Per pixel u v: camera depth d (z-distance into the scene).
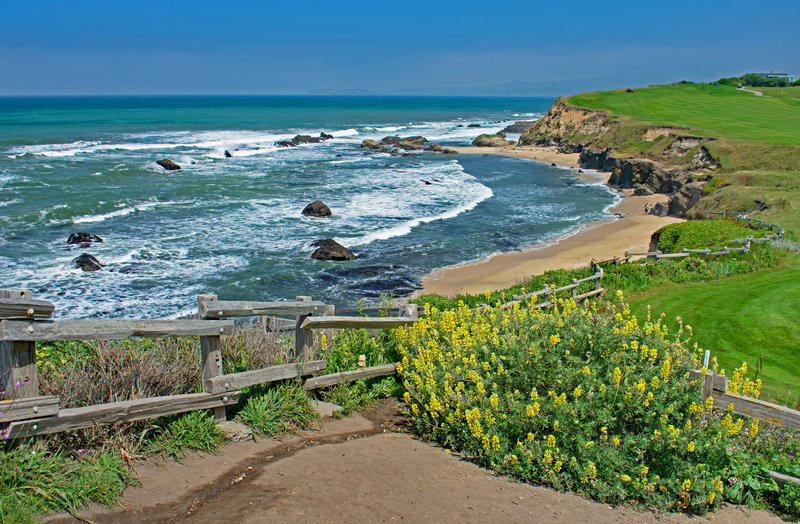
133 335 4.33
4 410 3.70
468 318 8.06
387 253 23.36
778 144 37.28
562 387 5.30
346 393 6.41
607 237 27.02
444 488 4.52
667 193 39.12
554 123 72.56
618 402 5.02
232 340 6.42
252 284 19.03
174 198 32.28
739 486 4.79
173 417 4.89
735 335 11.80
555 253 23.92
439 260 22.67
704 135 43.06
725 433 5.11
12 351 3.80
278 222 27.83
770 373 9.95
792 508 4.61
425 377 6.11
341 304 17.03
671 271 17.30
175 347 5.81
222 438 4.96
